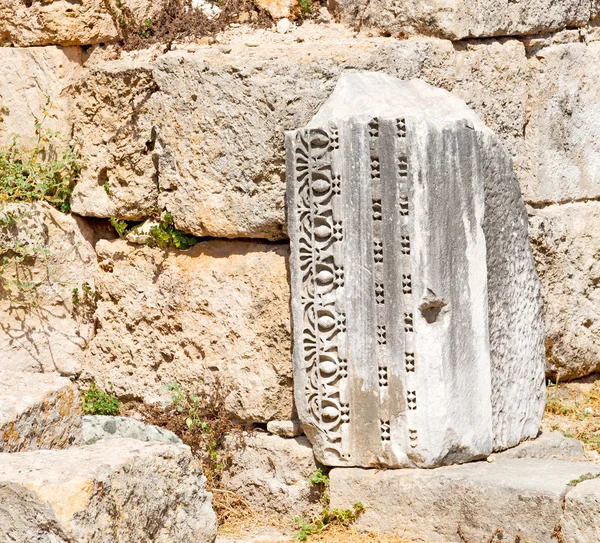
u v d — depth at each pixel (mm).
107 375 6320
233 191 5867
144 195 6211
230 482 5926
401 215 5480
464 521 5375
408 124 5449
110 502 4691
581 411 6531
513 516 5266
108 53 6375
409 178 5465
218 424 5938
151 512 4840
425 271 5469
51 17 6305
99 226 6473
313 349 5656
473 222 5602
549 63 6516
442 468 5543
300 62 5746
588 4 6750
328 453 5672
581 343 6742
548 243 6543
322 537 5582
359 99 5652
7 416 5086
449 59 6074
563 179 6637
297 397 5703
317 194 5598
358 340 5582
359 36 6164
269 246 5902
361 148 5523
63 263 6387
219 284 5977
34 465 4746
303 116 5742
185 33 6277
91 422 5902
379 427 5574
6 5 6406
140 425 5871
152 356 6188
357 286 5566
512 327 5844
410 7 6102
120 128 6234
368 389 5586
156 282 6164
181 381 6082
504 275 5805
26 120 6426
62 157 6367
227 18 6270
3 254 6320
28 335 6371
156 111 6047
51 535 4609
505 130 6375
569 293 6680
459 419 5559
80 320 6422
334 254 5586
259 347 5879
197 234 6000
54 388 5312
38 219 6340
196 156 5938
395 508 5527
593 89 6734
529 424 5910
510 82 6371
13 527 4633
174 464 4934
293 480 5766
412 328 5496
